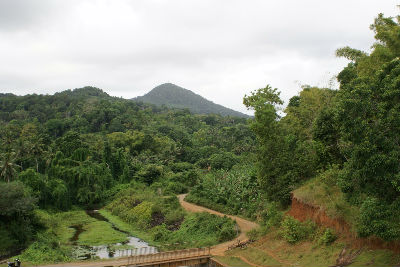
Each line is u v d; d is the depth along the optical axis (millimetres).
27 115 156125
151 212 58656
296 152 38031
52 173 76938
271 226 34562
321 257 24062
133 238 49594
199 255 33500
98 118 151500
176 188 78000
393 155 16922
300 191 32344
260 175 38062
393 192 17859
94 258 37938
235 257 31297
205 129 159250
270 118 37500
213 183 66312
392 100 18047
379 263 19438
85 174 76875
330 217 26062
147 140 117500
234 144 121312
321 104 40812
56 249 41406
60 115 159750
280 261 26938
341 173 20297
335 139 28641
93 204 75250
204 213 51094
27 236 43094
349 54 37750
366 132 17734
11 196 43219
